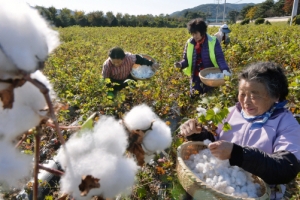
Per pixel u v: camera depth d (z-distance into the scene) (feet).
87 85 14.15
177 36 53.36
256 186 4.96
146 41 45.65
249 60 18.99
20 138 2.11
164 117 11.69
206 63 13.48
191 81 14.19
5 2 1.61
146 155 2.75
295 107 9.87
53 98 2.23
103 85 13.24
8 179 1.84
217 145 4.62
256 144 5.23
